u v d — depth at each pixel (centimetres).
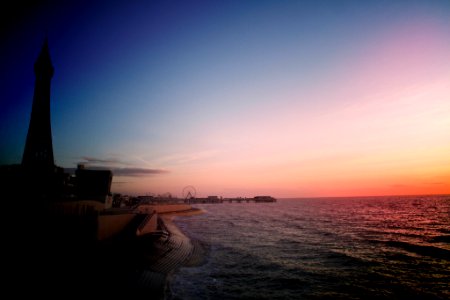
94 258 2098
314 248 3716
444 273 2480
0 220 2062
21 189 3406
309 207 17738
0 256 1731
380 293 2005
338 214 10700
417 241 4172
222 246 3884
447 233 5016
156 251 2800
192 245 3722
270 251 3538
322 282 2266
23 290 1477
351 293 2017
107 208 4266
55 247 2033
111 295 1628
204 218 9512
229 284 2195
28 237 2003
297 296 1964
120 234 2900
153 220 3866
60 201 2575
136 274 2031
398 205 16838
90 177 4291
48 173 3853
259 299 1895
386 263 2842
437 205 15788
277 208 18038
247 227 6425
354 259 3022
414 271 2550
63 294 1513
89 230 2395
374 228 5912
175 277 2256
